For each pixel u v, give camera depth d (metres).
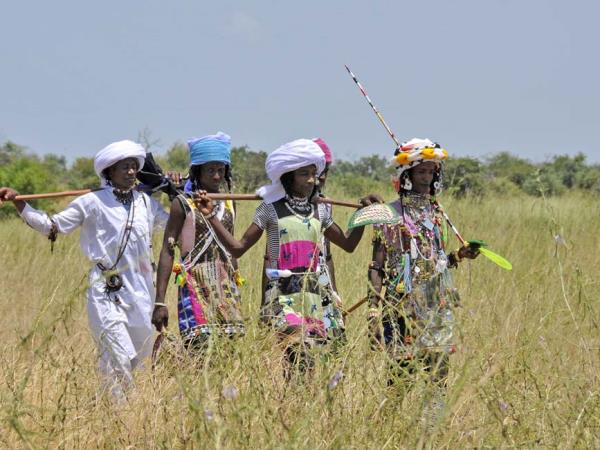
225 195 12.51
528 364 10.35
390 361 9.46
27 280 20.98
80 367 10.35
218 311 12.19
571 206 28.48
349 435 8.77
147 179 13.24
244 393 8.85
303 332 10.46
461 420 9.27
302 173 12.42
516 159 49.97
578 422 9.00
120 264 12.77
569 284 14.97
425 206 12.42
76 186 62.78
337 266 17.91
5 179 53.56
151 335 12.95
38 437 9.16
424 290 12.08
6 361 10.55
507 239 21.92
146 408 9.75
